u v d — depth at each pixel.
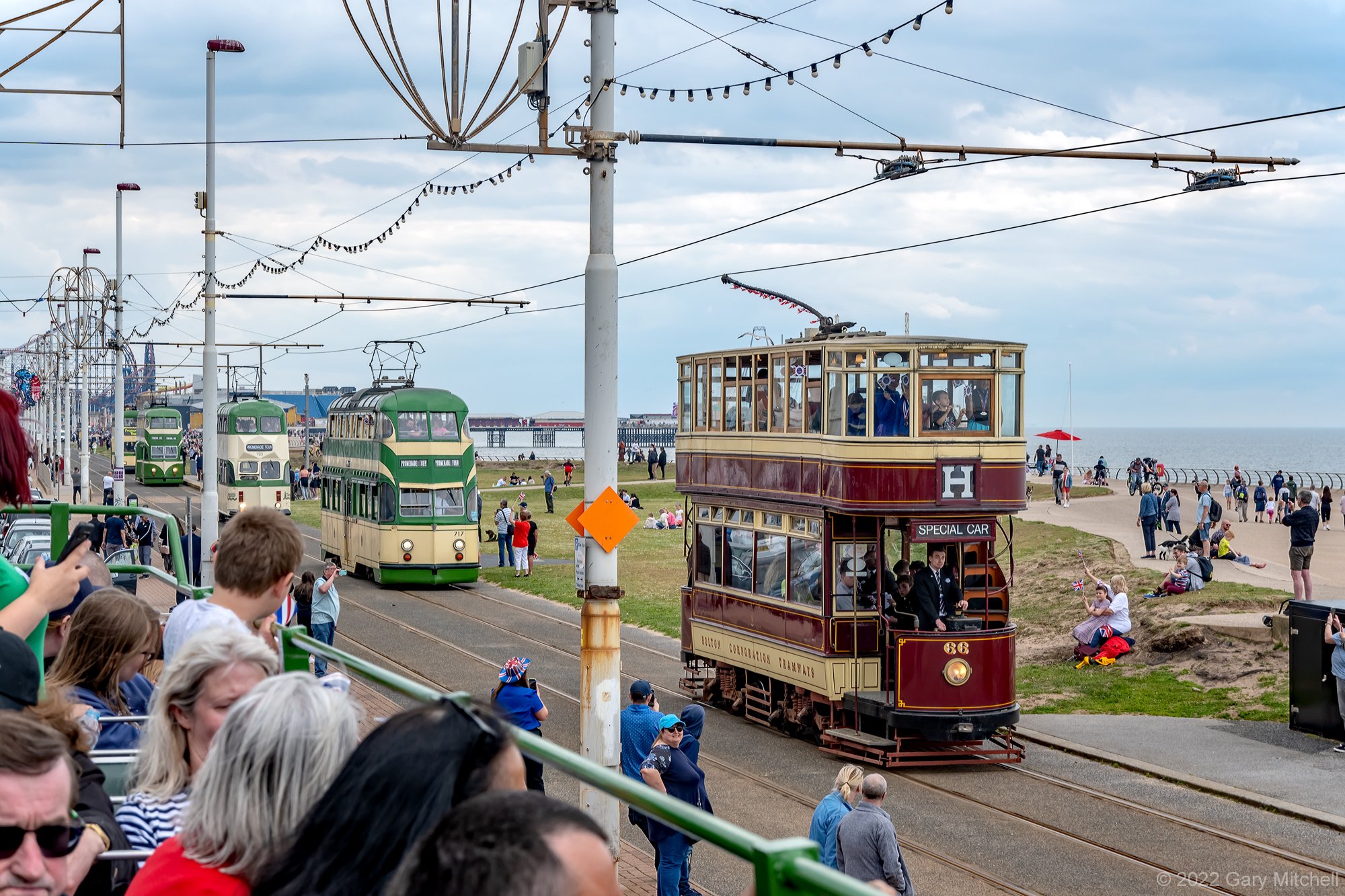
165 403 97.38
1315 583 29.20
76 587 4.75
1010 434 18.80
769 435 20.77
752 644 21.25
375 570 37.75
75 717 4.69
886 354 18.39
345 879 2.89
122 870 4.07
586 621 13.01
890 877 10.09
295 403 136.25
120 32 14.76
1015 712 18.25
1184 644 24.03
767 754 19.16
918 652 18.00
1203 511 35.41
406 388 38.84
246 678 4.08
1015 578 33.56
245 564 5.34
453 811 2.43
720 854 14.52
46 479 81.06
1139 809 15.71
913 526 18.39
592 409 13.06
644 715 12.77
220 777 3.22
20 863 3.35
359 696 10.37
